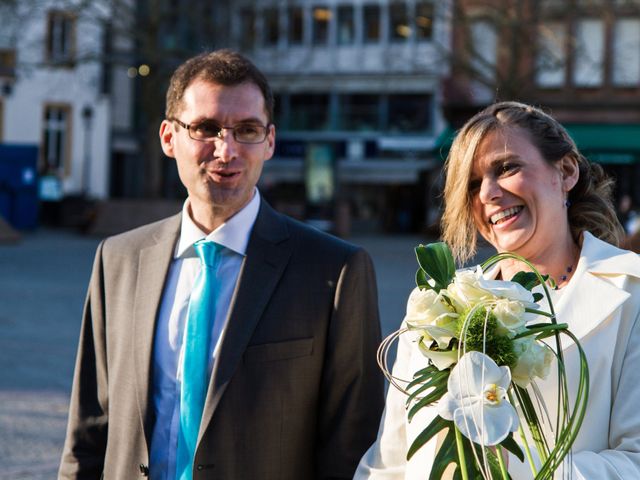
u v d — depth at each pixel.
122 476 3.55
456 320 2.65
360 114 53.66
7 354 12.50
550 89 41.03
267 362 3.48
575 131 40.62
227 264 3.64
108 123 46.00
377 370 3.69
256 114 3.56
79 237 35.16
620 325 3.05
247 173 3.59
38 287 19.64
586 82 40.78
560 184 3.26
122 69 49.31
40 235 35.75
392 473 3.21
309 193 43.03
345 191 54.00
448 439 2.68
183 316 3.60
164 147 3.81
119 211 35.47
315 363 3.55
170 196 52.84
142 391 3.55
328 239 3.71
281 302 3.56
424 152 52.41
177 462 3.44
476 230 3.37
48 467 7.79
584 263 3.14
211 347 3.53
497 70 33.78
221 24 39.41
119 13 35.59
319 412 3.61
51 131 44.38
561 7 35.78
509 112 3.24
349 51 53.44
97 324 3.83
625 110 40.50
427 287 2.82
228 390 3.43
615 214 3.47
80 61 36.28
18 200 37.28
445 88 39.81
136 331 3.63
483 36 39.34
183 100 3.59
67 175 44.59
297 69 51.50
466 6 39.22
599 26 40.62
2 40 39.53
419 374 2.77
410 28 49.22
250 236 3.66
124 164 50.00
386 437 3.27
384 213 51.16
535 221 3.19
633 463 2.81
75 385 3.88
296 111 54.47
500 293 2.65
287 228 3.73
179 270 3.70
